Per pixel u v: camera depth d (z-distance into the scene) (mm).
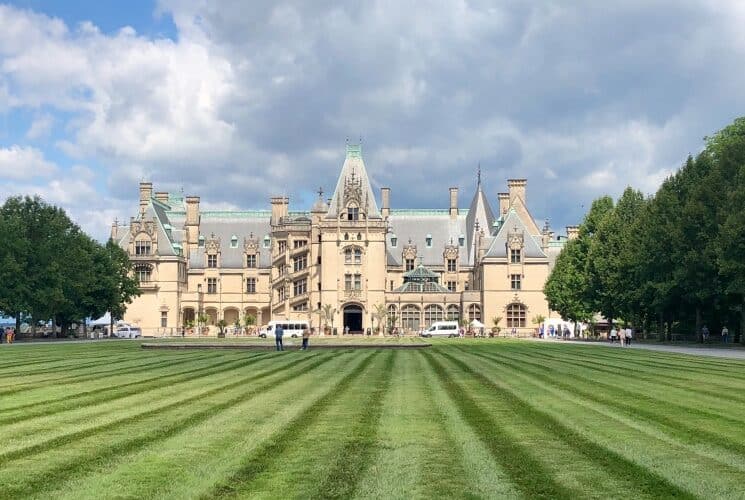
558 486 15492
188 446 19375
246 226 173875
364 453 18625
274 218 168000
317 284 151875
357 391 31719
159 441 20016
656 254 86000
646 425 22562
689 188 87812
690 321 104625
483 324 143750
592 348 74875
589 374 40094
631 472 16625
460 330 140625
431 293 151625
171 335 152875
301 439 20375
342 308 149000
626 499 14578
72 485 15547
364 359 54594
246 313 167500
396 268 161875
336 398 29188
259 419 23734
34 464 17344
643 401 28094
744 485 15555
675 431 21500
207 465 17297
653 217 90688
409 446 19453
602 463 17484
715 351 67188
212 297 167000
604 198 118750
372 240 149500
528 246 148750
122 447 19203
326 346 75312
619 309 101062
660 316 94062
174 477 16203
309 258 152500
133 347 77000
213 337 138000
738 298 80688
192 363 49844
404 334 147750
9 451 18688
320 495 14883
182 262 162375
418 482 15836
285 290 154000
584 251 117812
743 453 18547
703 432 21344
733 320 95125
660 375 39438
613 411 25438
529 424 22766
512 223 150375
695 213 80938
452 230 168875
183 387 33312
